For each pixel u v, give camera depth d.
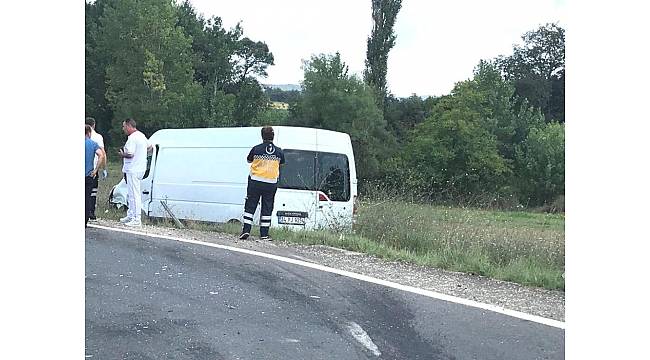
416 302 6.62
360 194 13.53
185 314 6.01
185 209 14.15
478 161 48.06
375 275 7.79
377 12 53.66
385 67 53.94
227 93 68.25
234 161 13.46
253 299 6.55
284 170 12.79
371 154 50.16
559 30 64.69
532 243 10.30
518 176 46.78
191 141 14.31
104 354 5.00
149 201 14.90
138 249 8.61
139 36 49.88
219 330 5.64
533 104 63.41
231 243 9.66
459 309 6.43
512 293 7.24
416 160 49.12
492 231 11.07
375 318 6.09
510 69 65.94
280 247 9.61
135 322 5.72
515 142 52.53
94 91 54.03
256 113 64.50
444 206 13.62
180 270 7.55
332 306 6.41
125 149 11.34
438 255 9.32
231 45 70.12
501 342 5.54
